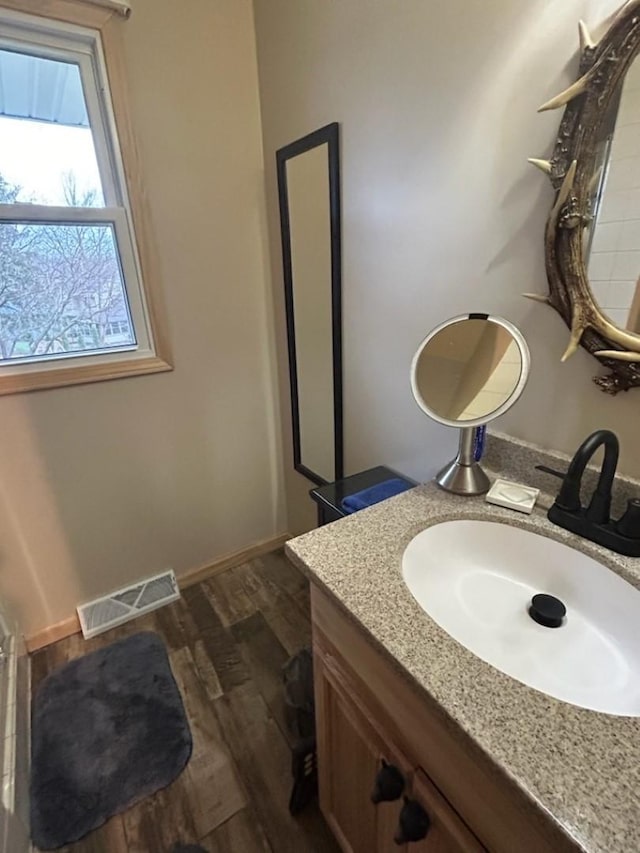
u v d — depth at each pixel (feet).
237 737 4.38
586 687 2.16
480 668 1.92
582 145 2.41
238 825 3.70
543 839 1.54
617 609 2.43
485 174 3.02
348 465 5.39
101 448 5.43
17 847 3.29
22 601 5.38
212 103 4.98
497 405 2.92
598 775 1.51
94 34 4.19
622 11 2.14
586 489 2.87
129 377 5.35
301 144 4.63
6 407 4.75
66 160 4.57
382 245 4.04
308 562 2.60
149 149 4.75
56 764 4.14
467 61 2.93
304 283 5.26
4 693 4.24
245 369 6.23
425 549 2.87
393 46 3.41
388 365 4.36
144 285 5.14
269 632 5.71
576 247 2.56
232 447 6.48
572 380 2.86
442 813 2.02
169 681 5.01
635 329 2.47
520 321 3.06
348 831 3.16
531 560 2.83
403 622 2.17
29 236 4.52
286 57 4.58
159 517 6.15
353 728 2.70
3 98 4.18
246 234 5.66
